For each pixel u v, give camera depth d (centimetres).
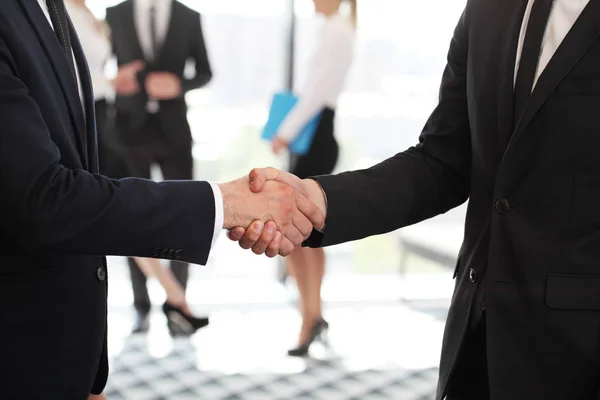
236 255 448
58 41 132
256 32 415
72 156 129
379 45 429
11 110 115
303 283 362
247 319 406
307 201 153
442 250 398
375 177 156
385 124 438
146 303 407
